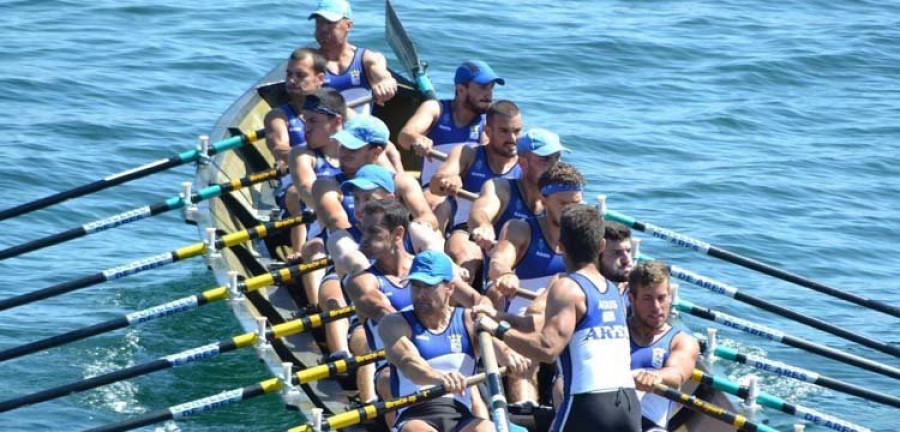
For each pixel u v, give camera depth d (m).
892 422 51.56
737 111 82.25
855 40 95.12
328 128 49.44
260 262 51.97
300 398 41.22
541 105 80.94
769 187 72.38
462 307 41.28
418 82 61.50
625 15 97.75
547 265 42.91
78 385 42.28
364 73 58.84
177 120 75.38
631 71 87.38
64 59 82.25
